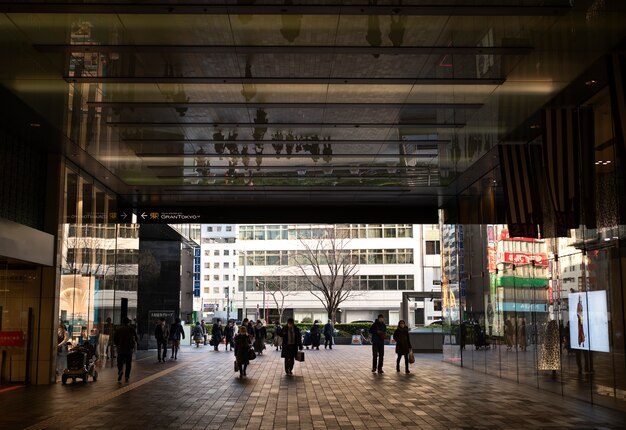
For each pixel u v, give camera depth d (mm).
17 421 11844
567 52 12344
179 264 40406
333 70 14047
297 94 15531
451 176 23312
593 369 14102
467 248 24531
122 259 27844
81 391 16703
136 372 22609
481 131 17812
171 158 21172
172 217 27547
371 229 85438
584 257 14578
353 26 11930
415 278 84000
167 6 11172
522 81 14078
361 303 84188
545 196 17219
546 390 16594
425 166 22047
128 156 20750
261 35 12352
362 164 22156
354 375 21078
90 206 23000
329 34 12289
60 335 19422
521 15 11219
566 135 14789
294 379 19750
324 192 26266
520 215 17938
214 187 25297
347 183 24766
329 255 70500
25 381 18500
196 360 29062
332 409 13281
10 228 15836
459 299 25406
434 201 27875
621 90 11688
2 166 16938
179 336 30219
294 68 13953
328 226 70188
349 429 10961
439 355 32125
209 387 17531
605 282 13578
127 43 12672
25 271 18906
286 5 11102
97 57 13289
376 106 16359
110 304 25609
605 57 12188
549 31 11836
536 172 18062
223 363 27047
